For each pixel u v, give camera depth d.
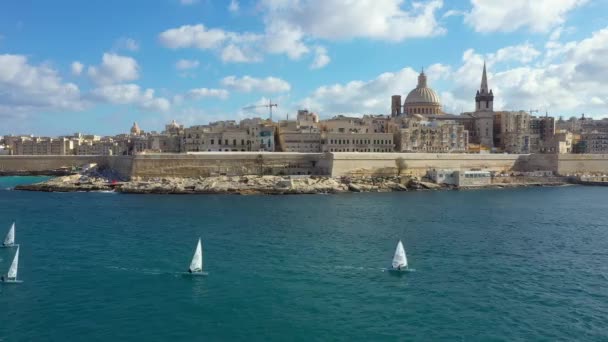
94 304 54.31
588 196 159.75
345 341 45.88
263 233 88.75
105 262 69.56
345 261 70.44
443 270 66.62
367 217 107.94
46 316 51.16
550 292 58.53
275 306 53.72
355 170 186.12
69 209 117.25
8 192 156.50
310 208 121.56
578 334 47.50
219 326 48.88
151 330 48.00
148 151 199.88
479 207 127.75
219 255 73.25
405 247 79.25
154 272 65.12
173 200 136.12
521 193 169.38
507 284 61.19
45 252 75.00
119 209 117.38
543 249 79.25
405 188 174.38
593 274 65.69
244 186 159.50
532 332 47.88
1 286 59.84
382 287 59.69
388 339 46.25
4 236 86.69
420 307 53.66
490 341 46.03
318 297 56.31
